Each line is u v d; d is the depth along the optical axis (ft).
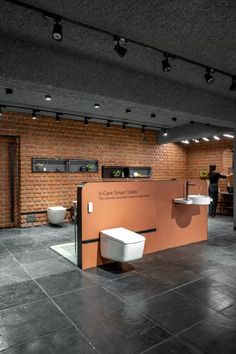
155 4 7.24
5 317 7.71
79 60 10.68
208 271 11.46
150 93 12.82
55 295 9.12
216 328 7.19
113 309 8.19
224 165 27.20
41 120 20.85
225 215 26.86
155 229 14.53
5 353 6.17
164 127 25.80
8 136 20.02
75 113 20.25
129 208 13.39
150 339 6.72
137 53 10.39
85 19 8.01
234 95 16.08
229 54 10.43
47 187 21.36
